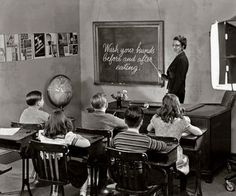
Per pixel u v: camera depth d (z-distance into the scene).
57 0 7.34
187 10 6.93
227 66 4.60
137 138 4.14
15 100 6.60
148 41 7.32
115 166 4.21
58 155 4.36
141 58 7.43
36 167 4.51
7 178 5.87
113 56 7.67
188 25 6.96
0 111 6.35
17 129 5.21
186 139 4.93
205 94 6.95
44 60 7.12
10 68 6.46
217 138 5.96
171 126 4.79
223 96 6.68
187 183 5.65
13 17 6.45
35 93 5.73
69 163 4.73
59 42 7.44
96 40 7.78
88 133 4.97
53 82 7.14
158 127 4.86
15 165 6.43
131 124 4.20
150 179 4.17
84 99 8.06
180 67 6.48
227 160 6.09
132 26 7.42
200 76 6.96
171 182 4.45
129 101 6.91
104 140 4.96
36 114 5.69
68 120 4.58
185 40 6.53
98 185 5.15
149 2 7.23
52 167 4.40
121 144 4.19
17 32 6.54
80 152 4.66
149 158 4.29
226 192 5.43
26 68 6.77
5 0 6.27
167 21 7.12
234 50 4.58
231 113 6.61
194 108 6.14
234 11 6.60
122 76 7.64
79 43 7.96
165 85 7.30
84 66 8.00
